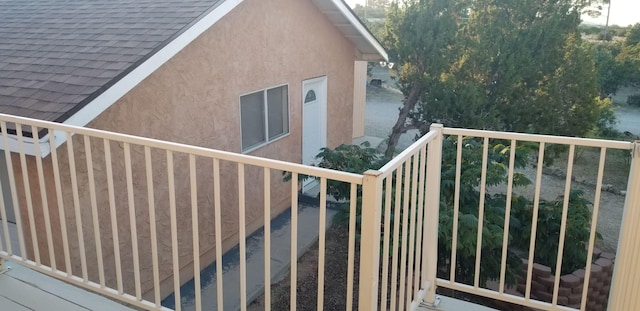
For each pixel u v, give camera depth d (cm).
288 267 568
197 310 214
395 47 1051
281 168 176
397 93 1909
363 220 165
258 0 616
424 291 247
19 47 533
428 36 1013
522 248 468
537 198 237
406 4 1038
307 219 689
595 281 467
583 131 1003
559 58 975
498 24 1003
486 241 398
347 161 531
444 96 1012
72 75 438
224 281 544
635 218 199
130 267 488
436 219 245
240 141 618
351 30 799
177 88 513
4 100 414
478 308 255
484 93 1010
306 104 773
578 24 977
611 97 1471
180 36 479
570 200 462
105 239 459
